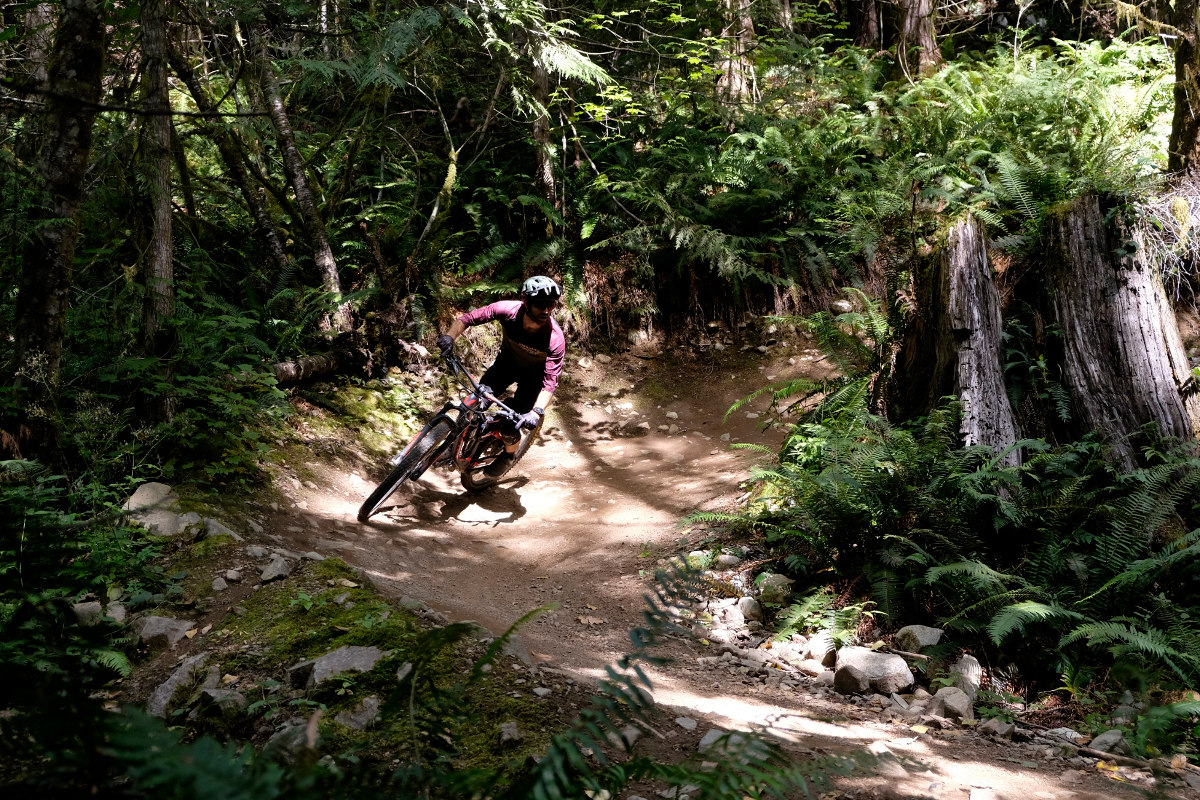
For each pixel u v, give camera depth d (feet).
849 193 30.14
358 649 11.81
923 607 16.80
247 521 17.83
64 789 4.57
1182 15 21.54
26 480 14.39
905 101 32.32
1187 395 19.11
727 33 35.88
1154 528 16.22
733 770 6.17
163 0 18.48
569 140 33.24
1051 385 19.53
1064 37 42.75
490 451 22.45
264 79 25.63
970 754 11.75
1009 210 22.79
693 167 31.83
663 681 13.75
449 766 9.55
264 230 26.17
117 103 19.56
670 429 27.71
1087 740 13.14
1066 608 15.84
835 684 14.79
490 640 12.59
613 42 33.81
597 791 6.18
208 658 12.20
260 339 24.34
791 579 18.10
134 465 17.42
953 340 20.08
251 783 4.26
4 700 4.90
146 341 18.94
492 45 28.55
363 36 26.73
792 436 21.74
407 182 29.68
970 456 18.33
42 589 12.17
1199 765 12.48
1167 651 13.85
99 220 20.58
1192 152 21.67
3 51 19.85
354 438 24.04
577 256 31.55
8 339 17.44
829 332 22.62
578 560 19.99
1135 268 19.60
